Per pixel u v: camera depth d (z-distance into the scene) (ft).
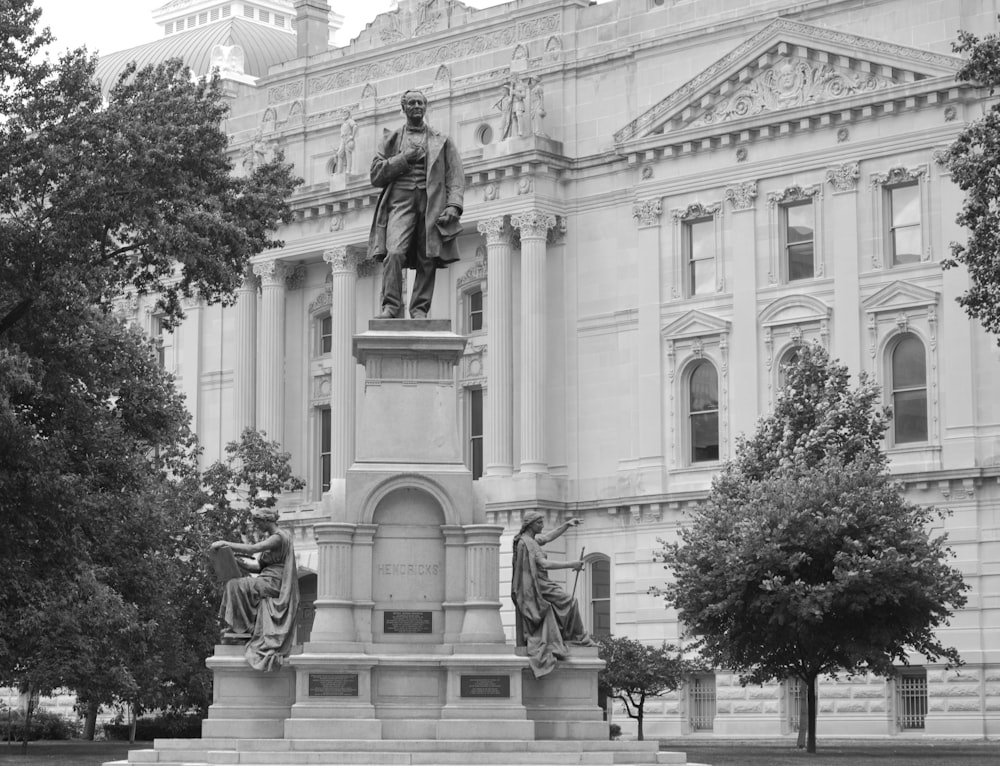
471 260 312.71
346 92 328.29
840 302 265.75
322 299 331.36
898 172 261.65
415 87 319.68
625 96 293.84
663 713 273.13
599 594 290.35
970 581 247.50
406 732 110.73
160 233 160.97
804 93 270.87
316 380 331.57
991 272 169.68
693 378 284.20
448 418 116.16
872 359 262.06
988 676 244.22
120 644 219.61
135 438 189.06
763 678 205.77
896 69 260.62
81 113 164.35
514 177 297.53
